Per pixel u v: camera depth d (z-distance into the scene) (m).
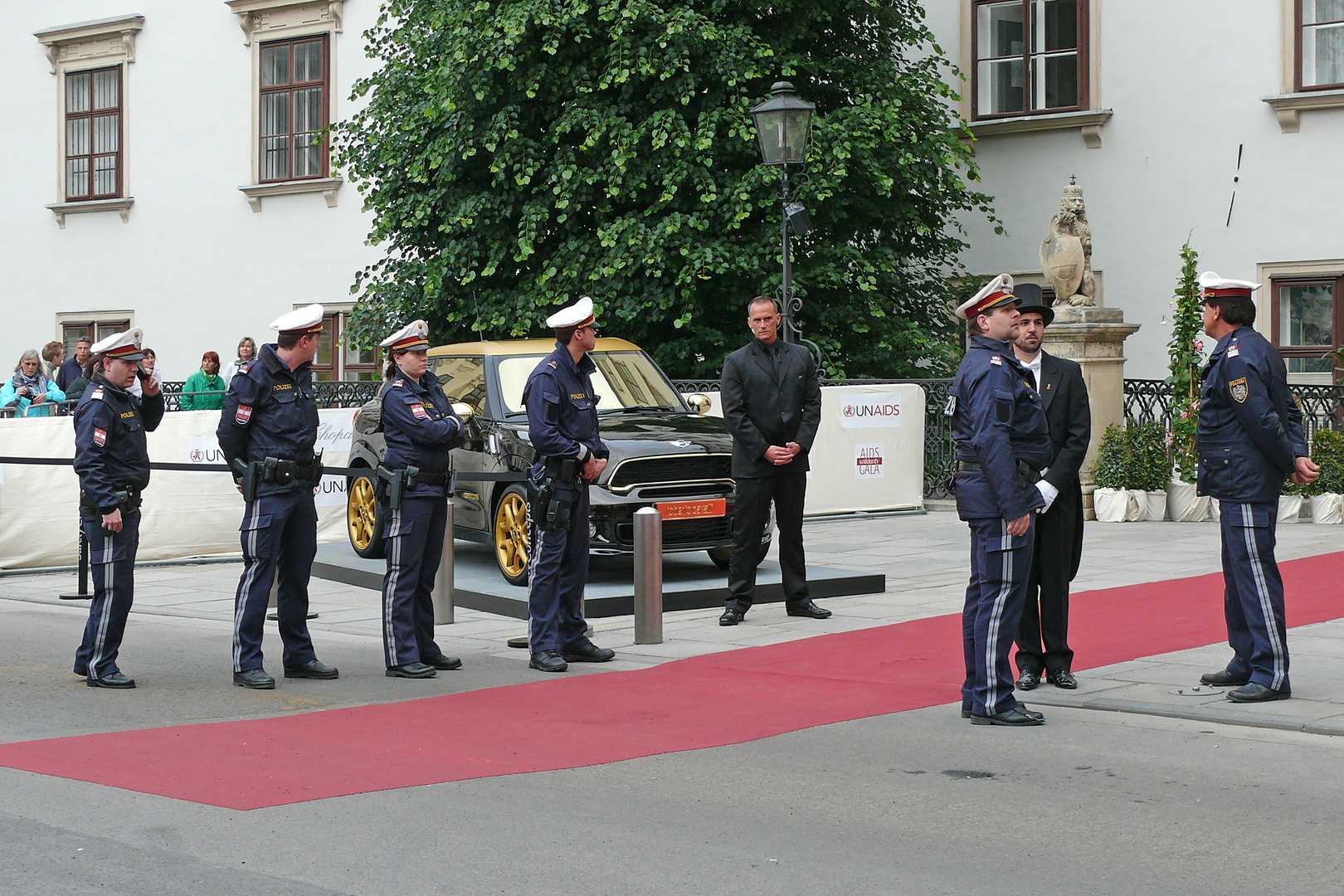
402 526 8.52
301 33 24.80
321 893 4.59
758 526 10.07
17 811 5.54
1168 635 9.09
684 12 17.27
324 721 7.25
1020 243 20.61
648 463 10.83
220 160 25.70
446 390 12.41
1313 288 18.64
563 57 17.98
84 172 27.34
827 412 16.69
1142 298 19.69
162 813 5.51
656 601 9.37
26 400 17.69
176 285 26.27
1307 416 16.72
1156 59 19.50
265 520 8.30
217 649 9.62
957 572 12.42
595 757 6.41
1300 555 12.48
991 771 6.12
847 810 5.54
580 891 4.60
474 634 10.09
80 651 8.38
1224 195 19.09
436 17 18.27
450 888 4.64
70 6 27.25
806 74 18.70
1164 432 16.17
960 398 7.06
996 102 20.81
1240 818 5.38
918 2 21.23
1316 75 18.55
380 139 19.44
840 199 18.34
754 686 7.98
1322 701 7.21
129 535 8.33
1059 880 4.68
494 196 18.50
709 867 4.84
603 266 17.56
